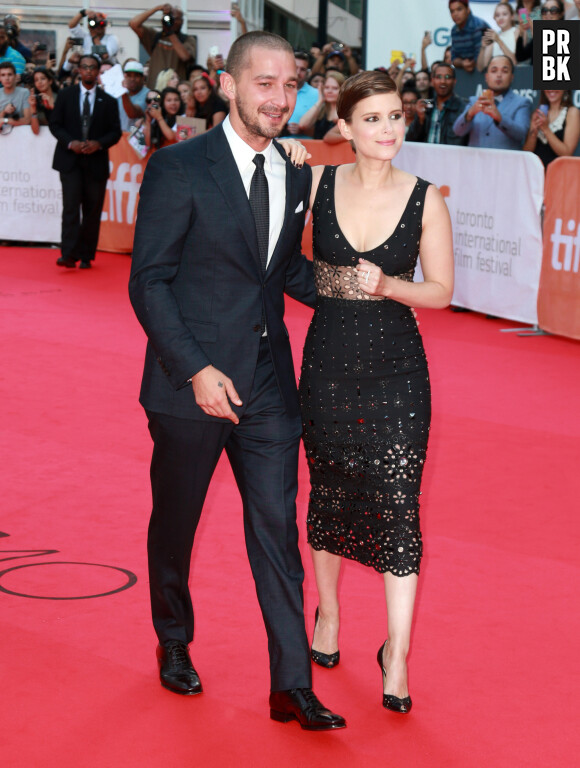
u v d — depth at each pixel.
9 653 3.55
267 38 2.98
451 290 3.30
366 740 3.06
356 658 3.60
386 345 3.26
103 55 14.58
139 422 6.50
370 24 10.88
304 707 3.08
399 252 3.25
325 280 3.33
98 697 3.27
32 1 17.62
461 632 3.78
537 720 3.19
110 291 11.29
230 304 3.12
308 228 11.02
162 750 2.97
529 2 9.70
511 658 3.60
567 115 9.38
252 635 3.74
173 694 3.31
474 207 9.88
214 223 3.05
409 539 3.26
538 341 9.09
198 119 12.00
